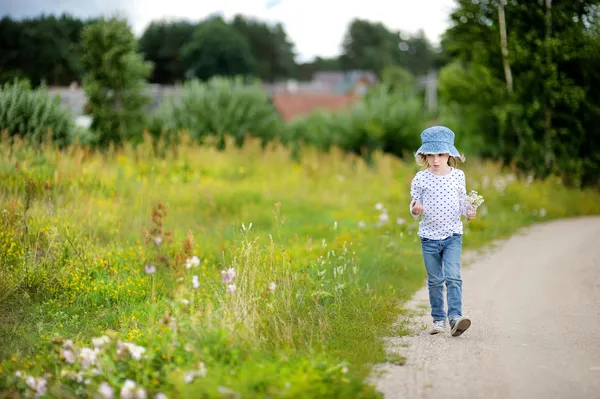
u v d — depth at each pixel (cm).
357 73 12912
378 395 465
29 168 1185
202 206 1377
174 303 579
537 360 553
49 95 1870
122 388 445
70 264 829
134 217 1082
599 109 1961
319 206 1609
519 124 2050
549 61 1980
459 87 2153
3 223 893
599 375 511
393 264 983
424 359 561
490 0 2061
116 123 2780
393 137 3238
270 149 2142
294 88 10469
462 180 671
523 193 1728
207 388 428
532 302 786
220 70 9162
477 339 626
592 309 746
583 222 1565
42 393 464
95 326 674
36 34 7406
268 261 725
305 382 436
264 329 591
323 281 789
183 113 3044
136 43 2956
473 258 1115
